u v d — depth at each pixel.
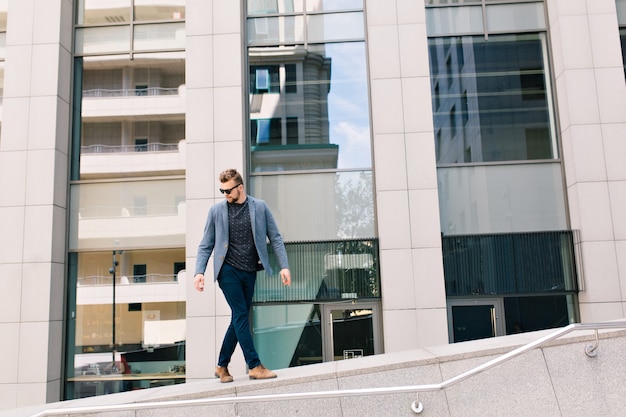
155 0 11.11
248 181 10.23
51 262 9.79
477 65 10.59
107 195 10.55
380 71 10.09
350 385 4.96
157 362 10.06
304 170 10.27
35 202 9.94
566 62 9.98
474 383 4.70
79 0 11.15
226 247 5.07
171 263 10.33
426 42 10.17
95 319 10.22
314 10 10.76
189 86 10.17
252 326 9.84
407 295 9.39
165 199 10.50
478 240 9.77
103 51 10.95
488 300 9.80
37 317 9.59
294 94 10.55
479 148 10.33
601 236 9.46
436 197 9.66
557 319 9.73
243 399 4.20
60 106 10.39
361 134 10.38
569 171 9.95
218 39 10.29
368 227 10.04
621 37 10.45
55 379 9.72
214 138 10.00
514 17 10.67
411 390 4.25
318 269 9.79
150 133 10.74
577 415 4.61
